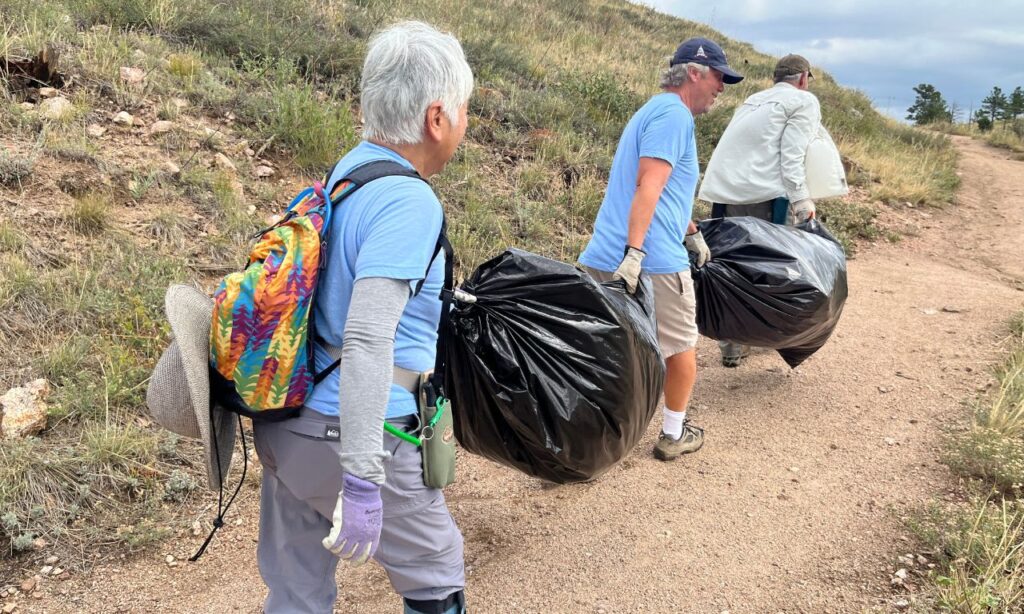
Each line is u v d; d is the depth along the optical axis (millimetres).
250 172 5699
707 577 2965
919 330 5574
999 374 4641
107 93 5773
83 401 3465
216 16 7348
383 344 1635
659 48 16688
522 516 3379
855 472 3688
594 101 9531
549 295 2514
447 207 6254
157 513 3170
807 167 4855
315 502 1909
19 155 4777
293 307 1738
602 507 3438
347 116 6504
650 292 3252
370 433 1620
